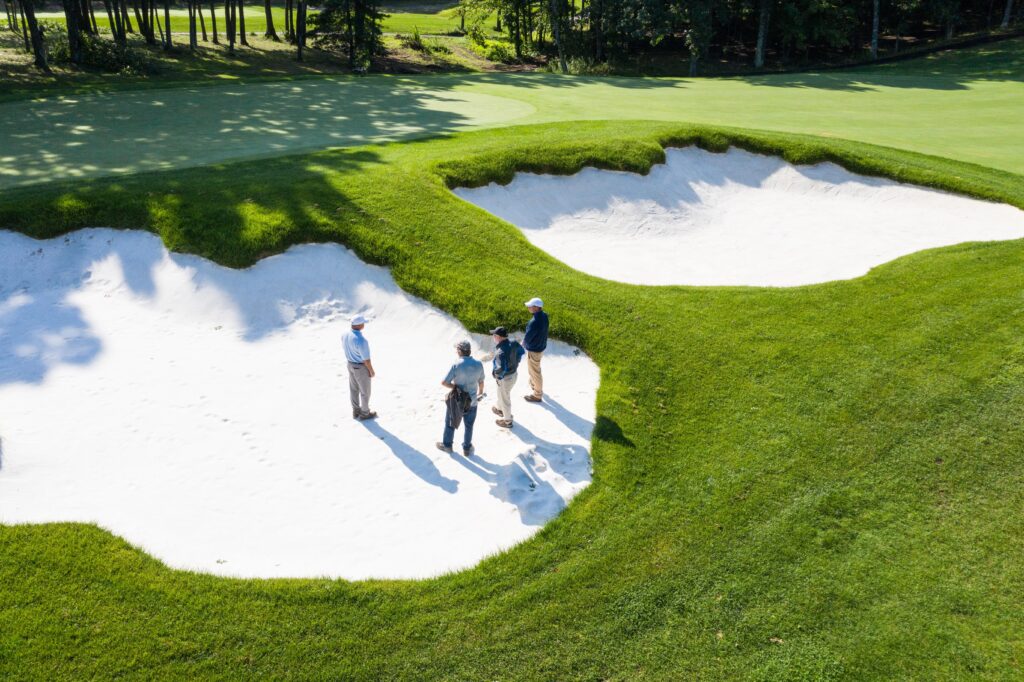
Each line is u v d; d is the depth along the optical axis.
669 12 57.44
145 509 10.39
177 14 78.50
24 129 24.72
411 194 18.81
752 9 62.12
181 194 17.62
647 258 19.45
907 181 22.27
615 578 9.23
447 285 15.96
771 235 20.94
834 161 23.44
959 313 15.40
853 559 9.53
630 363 13.84
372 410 12.93
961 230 20.30
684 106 33.75
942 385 13.00
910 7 59.19
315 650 8.14
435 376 14.13
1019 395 12.63
